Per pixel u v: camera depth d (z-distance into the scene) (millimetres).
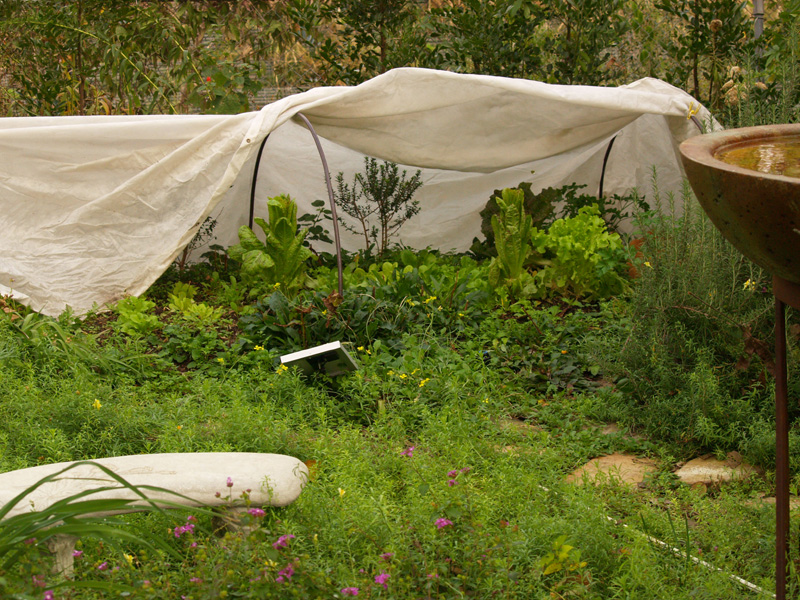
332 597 2172
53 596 2012
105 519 2498
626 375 4496
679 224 4855
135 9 8789
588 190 8484
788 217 1729
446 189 8359
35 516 2072
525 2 8367
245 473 2732
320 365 4625
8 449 3568
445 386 4504
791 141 2494
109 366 4859
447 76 6258
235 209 8109
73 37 9219
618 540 2828
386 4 9039
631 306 5285
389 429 4098
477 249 7836
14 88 9836
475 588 2377
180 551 2668
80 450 3645
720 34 8102
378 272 6664
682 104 6668
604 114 6852
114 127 6078
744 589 2611
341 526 2701
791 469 3646
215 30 9242
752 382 4223
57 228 6180
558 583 2506
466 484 2900
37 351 4840
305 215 7758
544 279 6699
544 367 5020
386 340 5320
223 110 8414
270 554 2201
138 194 6168
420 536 2586
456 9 8766
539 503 3094
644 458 4004
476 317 5883
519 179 8391
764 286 4344
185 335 5371
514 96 6625
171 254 6199
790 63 5379
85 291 6137
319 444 3598
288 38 9805
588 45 8680
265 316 5383
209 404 4230
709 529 3008
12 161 6184
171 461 2855
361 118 6586
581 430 4281
